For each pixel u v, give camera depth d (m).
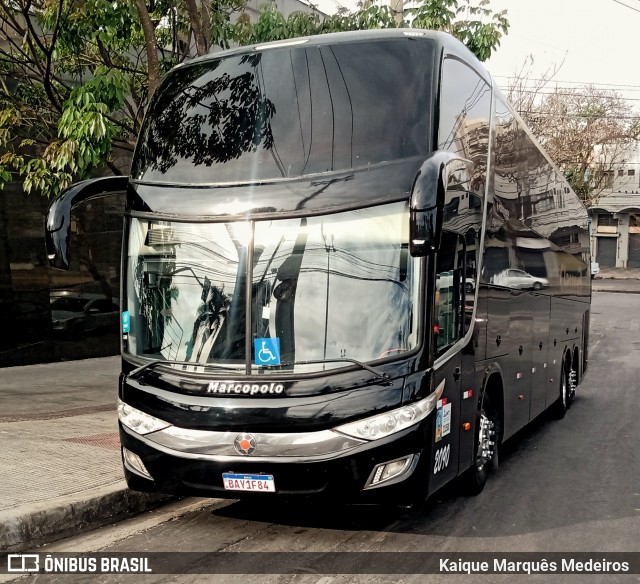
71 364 15.77
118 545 5.62
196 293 5.71
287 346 5.41
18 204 15.00
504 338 7.66
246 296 5.54
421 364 5.32
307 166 5.69
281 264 5.53
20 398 11.44
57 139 10.98
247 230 5.62
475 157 6.67
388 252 5.41
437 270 5.55
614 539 5.90
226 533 5.89
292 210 5.55
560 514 6.55
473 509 6.66
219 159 5.92
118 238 17.31
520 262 8.48
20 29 10.90
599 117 44.47
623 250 57.16
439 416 5.54
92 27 10.57
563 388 11.66
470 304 6.41
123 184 6.32
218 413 5.34
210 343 5.60
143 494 6.55
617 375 16.98
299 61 6.16
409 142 5.60
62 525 5.85
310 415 5.18
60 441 8.15
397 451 5.17
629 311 34.88
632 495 7.22
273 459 5.20
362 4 11.69
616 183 56.28
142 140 6.39
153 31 10.04
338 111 5.82
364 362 5.30
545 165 10.23
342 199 5.51
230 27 11.95
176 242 5.81
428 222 4.82
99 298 16.94
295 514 6.36
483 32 11.11
